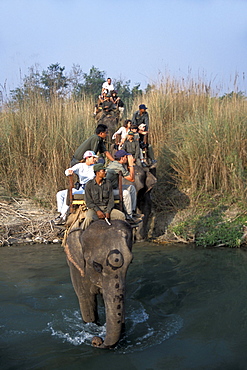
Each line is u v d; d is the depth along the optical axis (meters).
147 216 8.49
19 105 10.93
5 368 3.95
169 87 13.18
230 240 7.94
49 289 5.85
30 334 4.60
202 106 12.48
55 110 11.02
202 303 5.33
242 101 10.63
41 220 8.98
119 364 4.01
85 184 4.95
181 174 9.91
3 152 10.43
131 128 8.34
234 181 9.20
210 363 3.99
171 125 11.86
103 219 4.40
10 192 10.04
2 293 5.70
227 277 6.20
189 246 7.97
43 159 10.40
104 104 12.90
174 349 4.27
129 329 4.71
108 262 3.82
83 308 4.52
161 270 6.60
